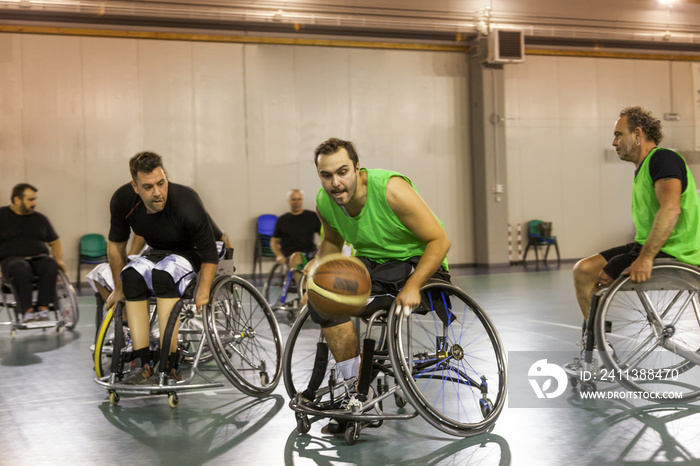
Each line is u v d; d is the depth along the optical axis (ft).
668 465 7.77
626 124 11.19
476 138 45.88
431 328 18.51
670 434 8.95
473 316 20.65
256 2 40.22
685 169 10.71
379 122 44.52
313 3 41.27
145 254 12.10
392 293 9.28
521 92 47.21
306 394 9.34
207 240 11.39
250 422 10.02
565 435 9.00
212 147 41.50
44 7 36.58
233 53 41.68
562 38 46.16
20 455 8.69
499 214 45.70
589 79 48.62
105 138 39.55
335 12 41.70
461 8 44.21
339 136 43.80
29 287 19.44
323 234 10.36
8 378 13.73
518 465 7.88
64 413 10.78
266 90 42.34
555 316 20.83
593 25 46.70
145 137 40.27
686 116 50.24
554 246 48.52
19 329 20.30
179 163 40.93
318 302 8.34
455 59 45.85
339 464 8.04
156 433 9.52
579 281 11.82
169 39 40.50
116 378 11.23
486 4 44.65
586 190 48.96
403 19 43.01
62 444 9.11
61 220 38.91
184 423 10.02
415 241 9.55
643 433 9.01
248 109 42.04
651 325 11.23
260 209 42.42
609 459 8.01
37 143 38.47
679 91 50.24
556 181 48.24
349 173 8.70
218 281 11.87
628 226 50.01
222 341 11.84
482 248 45.93
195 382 12.85
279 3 40.63
